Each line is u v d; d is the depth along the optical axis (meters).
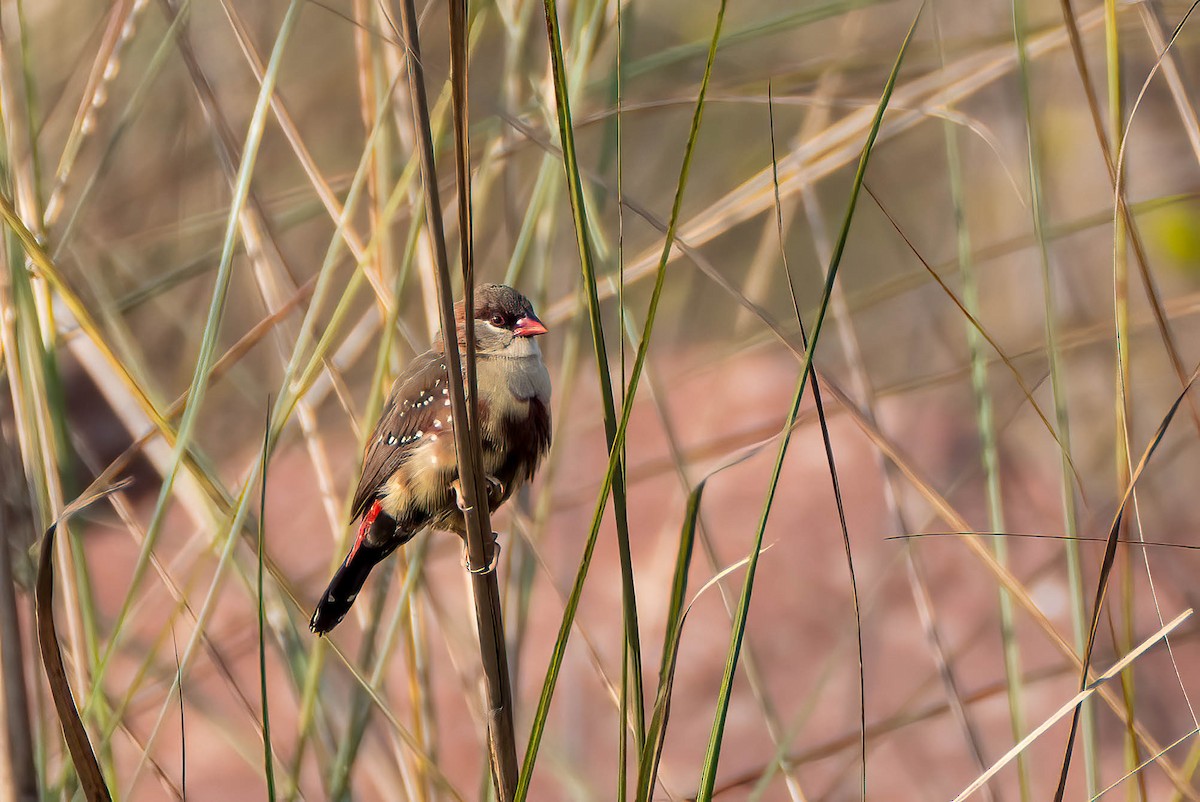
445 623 5.08
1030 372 5.26
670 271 5.96
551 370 5.16
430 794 5.06
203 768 5.21
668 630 4.96
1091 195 5.26
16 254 5.03
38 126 5.09
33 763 5.01
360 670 5.07
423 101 4.93
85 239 5.12
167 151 5.18
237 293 5.23
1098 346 5.26
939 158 5.33
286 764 5.10
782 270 5.77
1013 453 5.29
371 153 5.05
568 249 5.15
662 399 5.05
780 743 5.05
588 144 5.23
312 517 5.30
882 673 5.27
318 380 5.09
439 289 4.95
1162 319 5.00
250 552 5.07
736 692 5.27
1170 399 5.27
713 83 5.10
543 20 5.09
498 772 4.98
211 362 5.06
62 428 5.05
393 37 5.05
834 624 5.30
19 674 5.01
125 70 5.17
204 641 5.03
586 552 4.95
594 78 5.12
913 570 5.07
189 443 5.05
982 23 5.18
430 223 4.94
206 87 5.06
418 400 5.05
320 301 5.05
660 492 5.66
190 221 5.12
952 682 5.06
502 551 5.13
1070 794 5.20
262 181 5.22
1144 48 5.24
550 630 5.29
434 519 5.05
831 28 5.21
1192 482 5.27
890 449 5.02
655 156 5.30
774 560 5.33
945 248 5.31
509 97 5.07
